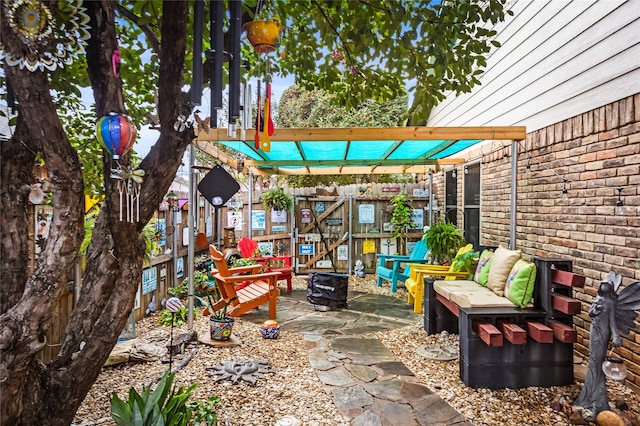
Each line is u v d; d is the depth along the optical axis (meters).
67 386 1.56
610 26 3.30
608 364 2.56
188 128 1.70
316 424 2.54
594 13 3.49
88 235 3.08
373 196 8.05
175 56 1.58
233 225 7.27
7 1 1.20
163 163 1.66
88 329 1.61
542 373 3.16
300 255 8.04
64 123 2.38
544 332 2.96
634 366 3.05
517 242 4.83
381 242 8.07
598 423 2.57
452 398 2.95
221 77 1.41
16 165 1.48
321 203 8.05
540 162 4.34
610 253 3.31
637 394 3.01
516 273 3.39
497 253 3.93
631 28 3.08
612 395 2.99
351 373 3.35
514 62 4.91
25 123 1.38
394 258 6.88
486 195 5.76
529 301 3.31
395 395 2.97
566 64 3.89
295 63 2.82
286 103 13.52
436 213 7.84
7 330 1.30
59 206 1.40
